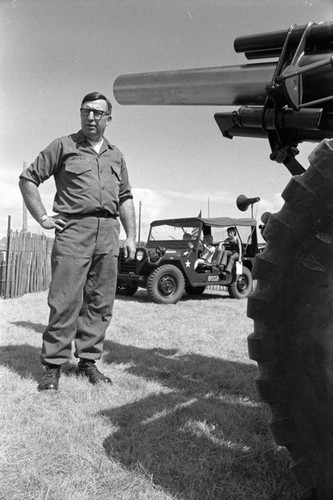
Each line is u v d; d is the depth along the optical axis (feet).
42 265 36.86
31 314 21.26
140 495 5.83
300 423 4.68
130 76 8.34
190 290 37.06
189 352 14.25
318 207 4.48
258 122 6.89
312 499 5.18
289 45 6.16
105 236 10.75
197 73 7.36
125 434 7.66
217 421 8.32
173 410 8.79
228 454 6.97
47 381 9.87
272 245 4.63
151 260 29.91
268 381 4.70
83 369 11.09
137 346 14.97
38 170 10.29
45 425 7.86
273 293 4.62
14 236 30.04
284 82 5.60
